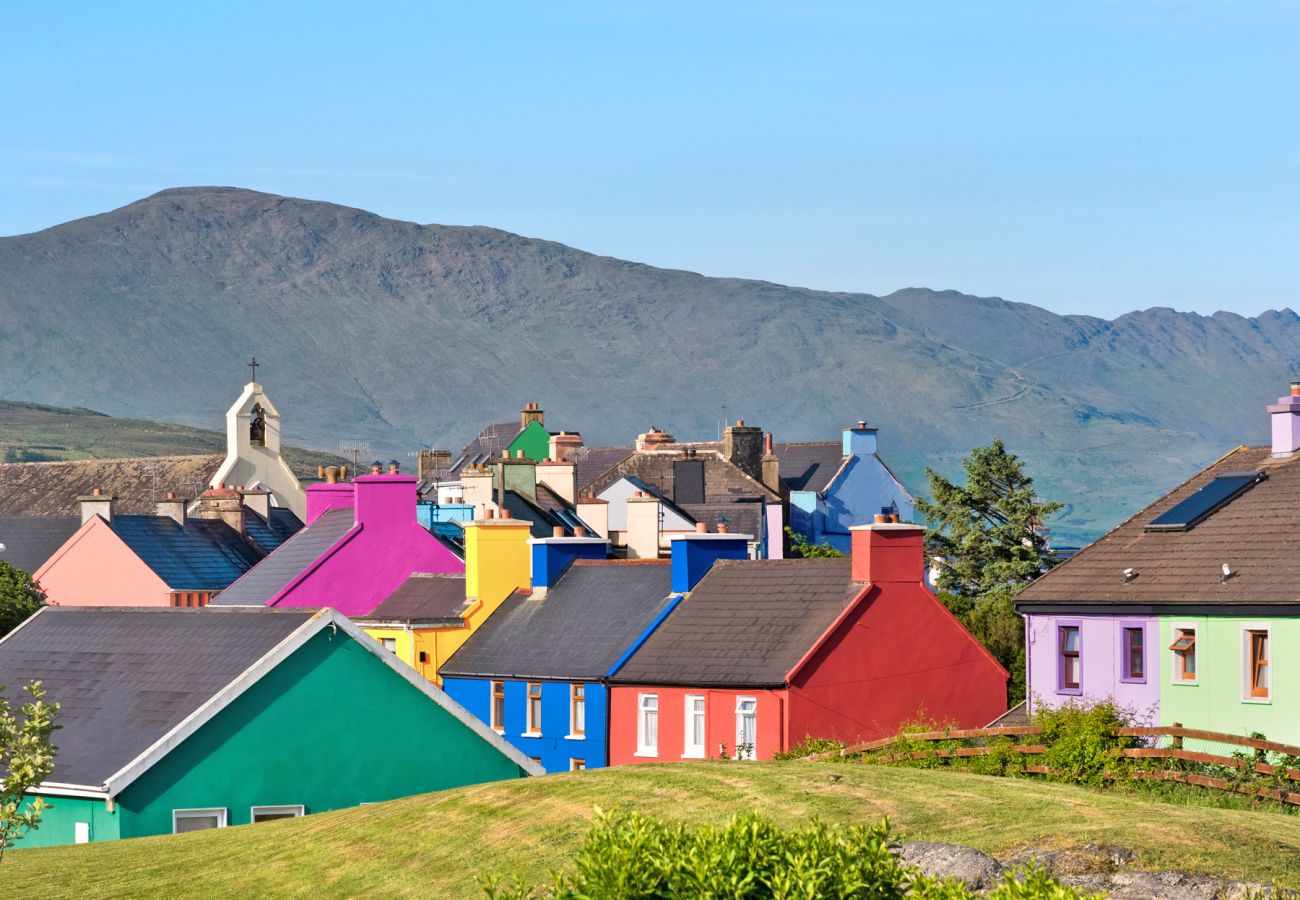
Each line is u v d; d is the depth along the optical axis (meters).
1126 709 44.16
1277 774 33.72
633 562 56.19
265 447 112.38
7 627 67.44
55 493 131.38
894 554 49.66
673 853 15.88
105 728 38.19
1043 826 25.48
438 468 126.56
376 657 39.59
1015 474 76.19
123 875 30.41
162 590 76.06
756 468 109.12
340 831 31.31
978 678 51.16
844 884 15.68
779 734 46.91
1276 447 50.22
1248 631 43.56
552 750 51.44
